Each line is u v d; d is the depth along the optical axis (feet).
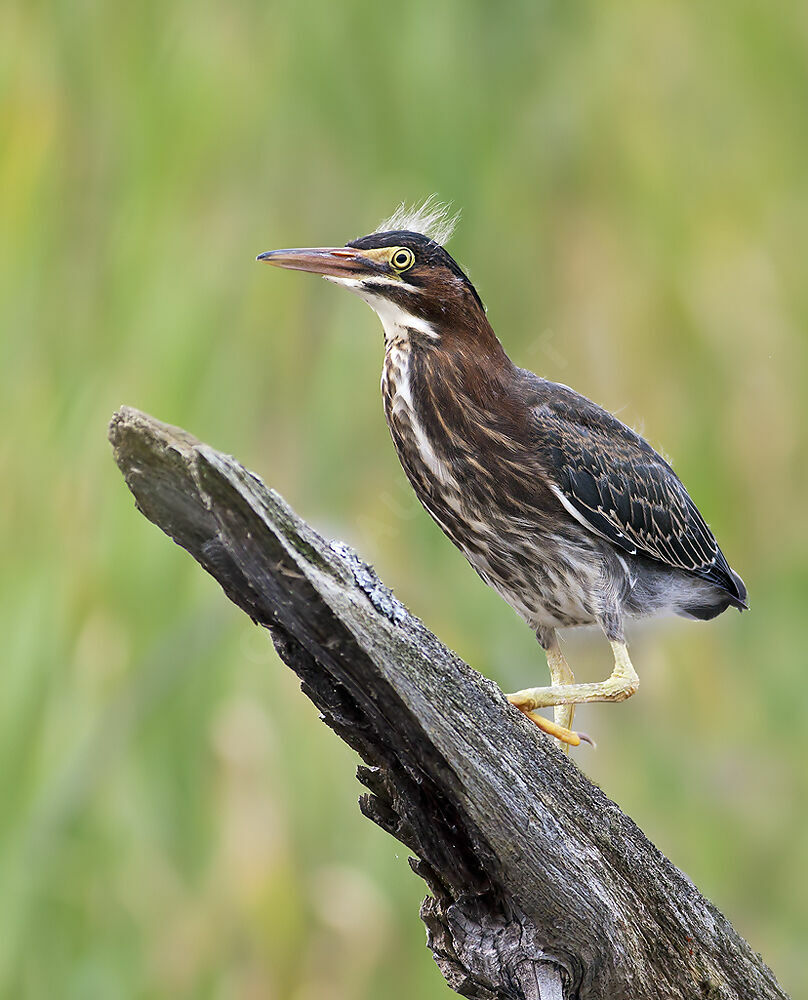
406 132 36.29
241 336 34.45
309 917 32.50
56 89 35.99
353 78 36.14
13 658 32.99
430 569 34.47
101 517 33.60
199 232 35.29
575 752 39.06
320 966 32.45
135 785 32.68
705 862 38.96
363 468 34.42
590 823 20.45
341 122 36.04
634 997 21.39
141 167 35.47
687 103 39.88
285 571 17.06
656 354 38.22
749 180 40.06
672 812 39.17
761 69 40.65
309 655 18.17
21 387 34.60
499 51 37.78
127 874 32.71
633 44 39.52
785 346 39.19
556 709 29.91
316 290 34.65
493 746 19.35
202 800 32.53
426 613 33.96
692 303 38.52
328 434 34.12
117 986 32.01
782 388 39.06
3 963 31.89
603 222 38.22
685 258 38.91
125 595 33.22
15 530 33.83
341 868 32.83
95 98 36.04
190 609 33.19
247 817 32.45
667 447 38.17
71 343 34.73
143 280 34.71
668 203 38.81
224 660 32.94
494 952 20.20
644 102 39.32
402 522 34.35
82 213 35.65
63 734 32.86
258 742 32.63
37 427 34.27
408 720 18.53
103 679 32.96
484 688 19.44
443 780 19.03
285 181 35.73
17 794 32.50
